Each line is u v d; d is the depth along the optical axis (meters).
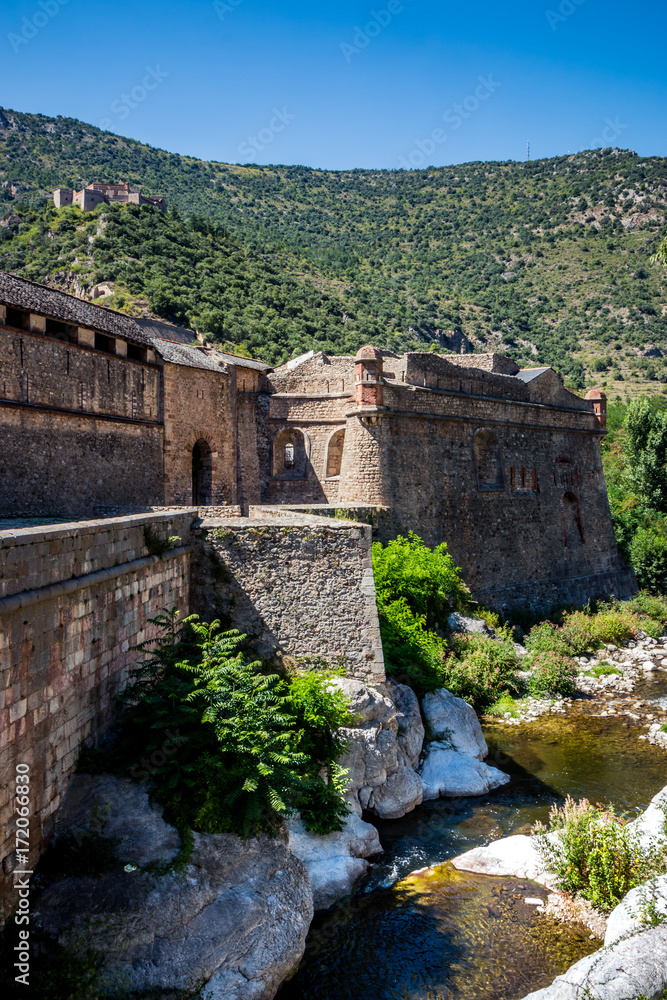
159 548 15.38
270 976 10.77
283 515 21.38
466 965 11.82
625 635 34.41
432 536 32.53
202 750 12.56
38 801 10.20
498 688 25.69
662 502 51.91
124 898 10.26
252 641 17.23
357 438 30.91
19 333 21.70
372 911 13.17
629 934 11.29
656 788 18.53
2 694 9.09
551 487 40.47
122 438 26.33
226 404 32.84
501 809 17.28
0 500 20.83
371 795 16.67
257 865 11.88
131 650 13.78
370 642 17.17
